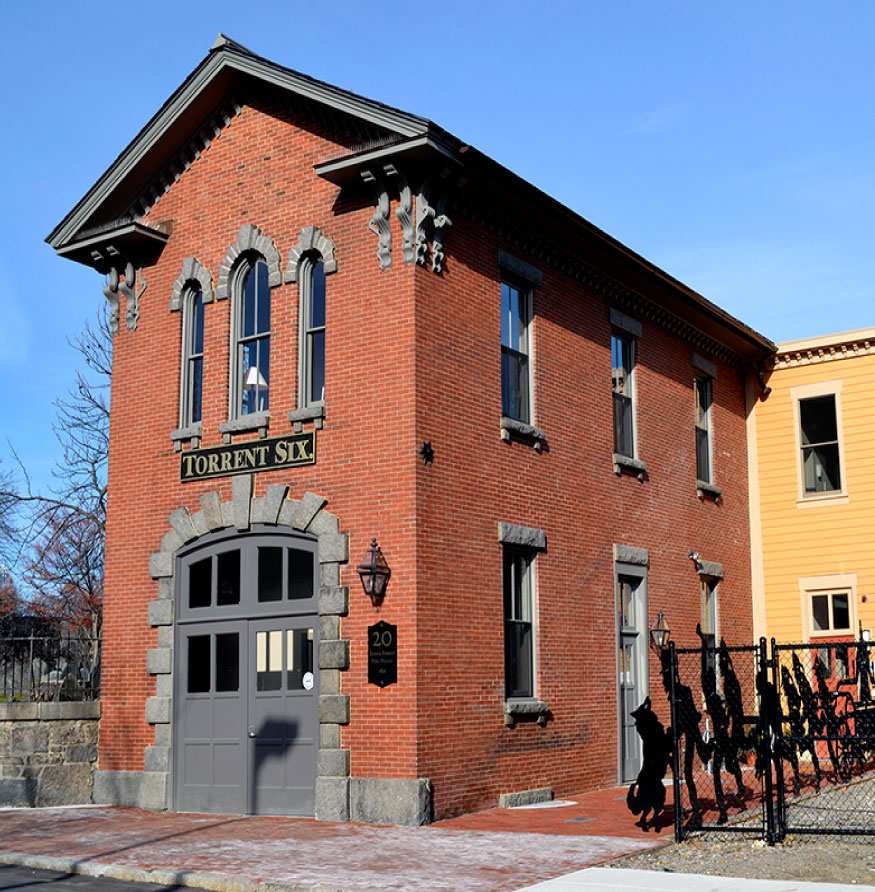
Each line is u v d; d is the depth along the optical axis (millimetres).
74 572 33219
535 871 10406
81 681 19000
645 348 21078
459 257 15953
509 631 16203
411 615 14125
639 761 18906
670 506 21141
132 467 17562
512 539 16141
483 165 15344
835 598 23562
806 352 24406
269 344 16484
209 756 15898
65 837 13383
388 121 14875
